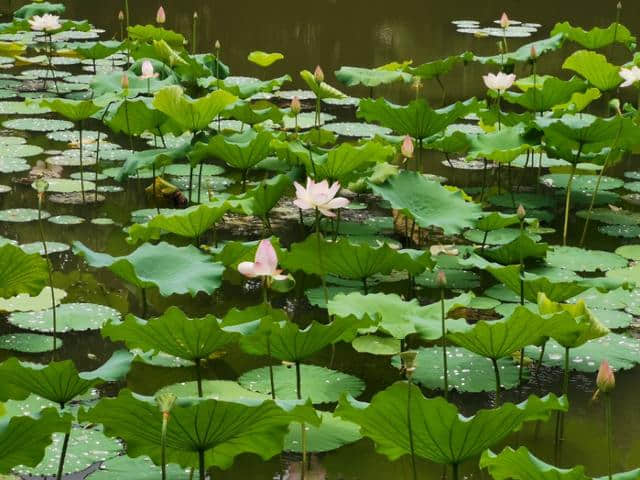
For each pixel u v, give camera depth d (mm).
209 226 6219
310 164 6672
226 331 4125
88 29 12172
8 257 4918
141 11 15508
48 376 3830
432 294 6062
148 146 9062
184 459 3621
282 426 3543
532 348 5391
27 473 3932
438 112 7418
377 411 3449
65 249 6508
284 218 7430
